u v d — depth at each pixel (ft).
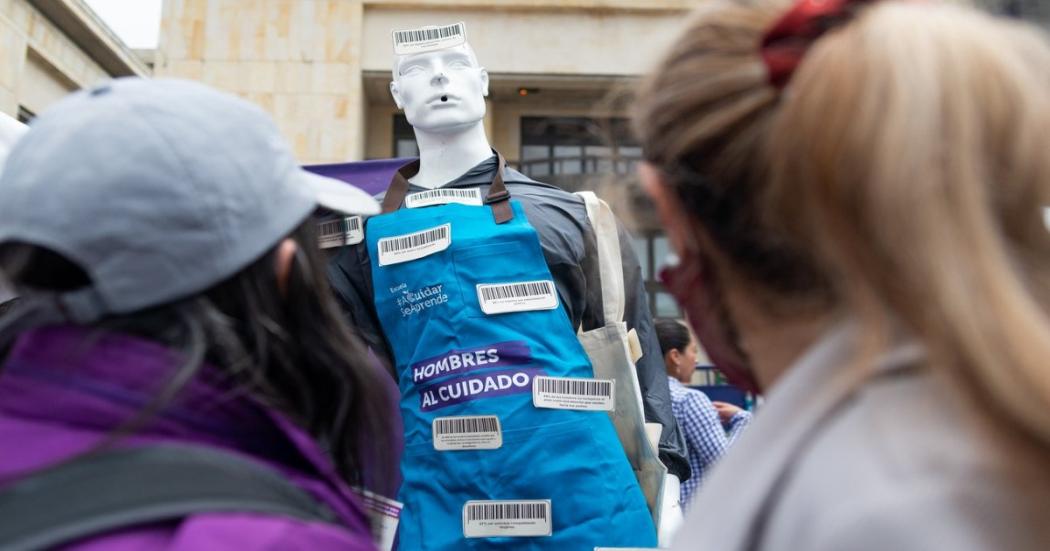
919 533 1.63
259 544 2.03
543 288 6.40
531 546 5.91
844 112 1.80
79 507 2.00
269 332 2.60
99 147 2.35
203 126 2.49
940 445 1.73
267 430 2.54
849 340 1.98
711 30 2.24
